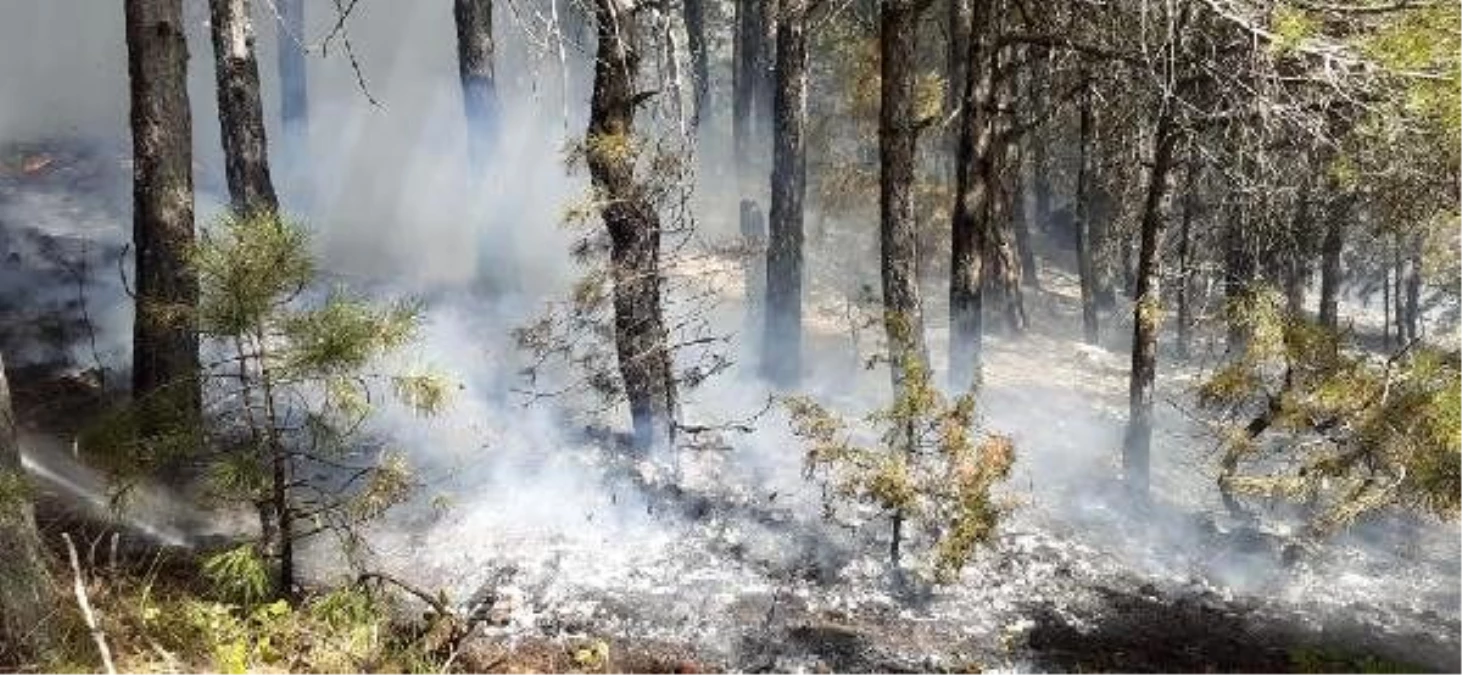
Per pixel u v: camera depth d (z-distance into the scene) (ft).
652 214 31.91
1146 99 38.55
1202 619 28.14
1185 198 47.50
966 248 40.06
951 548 26.86
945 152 80.28
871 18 64.95
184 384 21.77
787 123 41.78
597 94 31.04
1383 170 29.78
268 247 19.39
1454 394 25.41
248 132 37.04
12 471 17.10
